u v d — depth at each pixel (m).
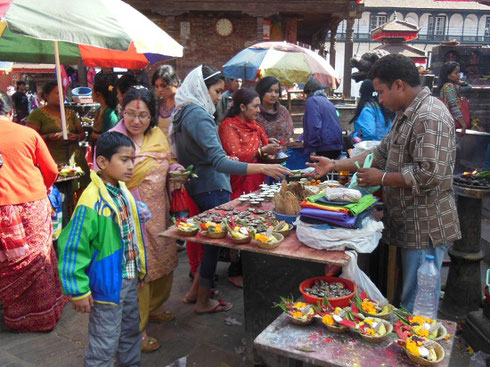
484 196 2.94
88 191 2.09
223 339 2.99
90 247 2.10
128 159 2.15
